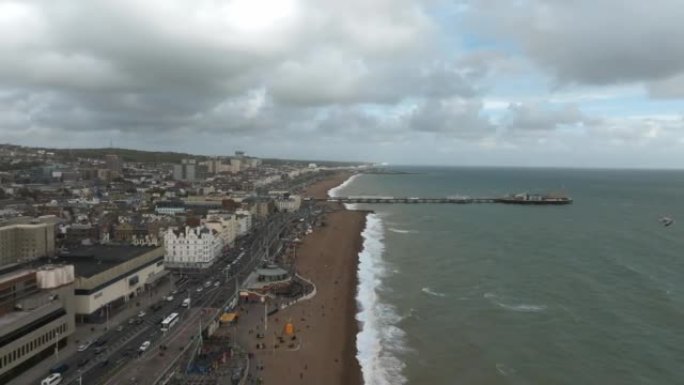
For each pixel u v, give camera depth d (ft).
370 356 432.25
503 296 600.80
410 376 398.62
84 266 521.65
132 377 356.38
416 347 452.76
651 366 411.75
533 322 512.63
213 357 398.42
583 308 554.05
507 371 406.62
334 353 432.25
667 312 537.65
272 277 621.31
